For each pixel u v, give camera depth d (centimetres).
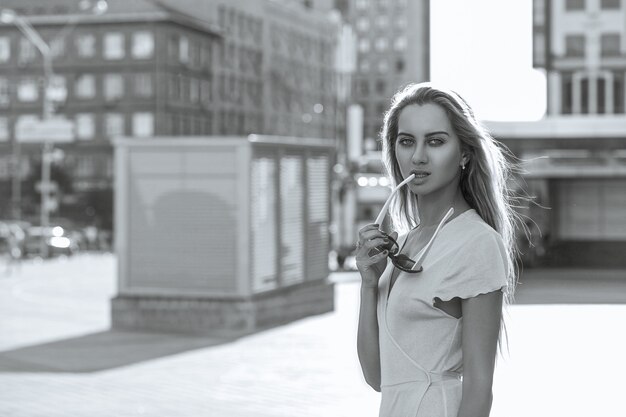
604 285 3095
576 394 1201
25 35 10144
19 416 1095
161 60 9962
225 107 10431
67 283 3553
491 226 371
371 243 365
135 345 1747
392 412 354
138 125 10000
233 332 1930
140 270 2025
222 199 1981
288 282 2148
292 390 1259
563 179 3853
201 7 10306
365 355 375
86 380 1362
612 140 3578
